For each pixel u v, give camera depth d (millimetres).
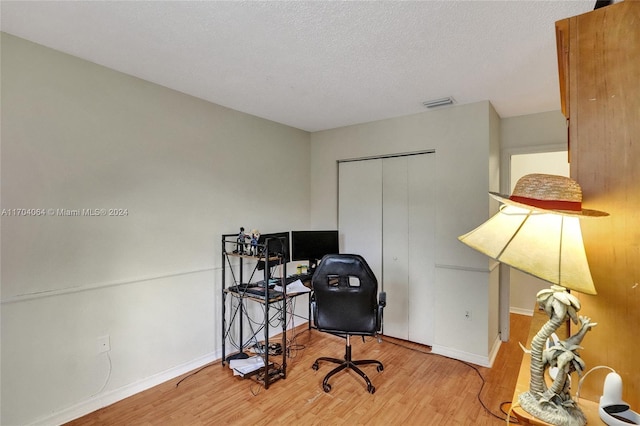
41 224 1965
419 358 3006
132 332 2373
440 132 3133
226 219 3062
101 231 2225
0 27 1770
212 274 2922
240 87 2602
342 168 3918
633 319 947
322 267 2445
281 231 3672
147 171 2475
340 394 2387
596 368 992
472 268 2930
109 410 2170
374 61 2143
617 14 964
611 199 969
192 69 2277
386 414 2156
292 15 1640
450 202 3064
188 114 2754
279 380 2586
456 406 2244
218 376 2639
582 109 1010
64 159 2059
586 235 1001
